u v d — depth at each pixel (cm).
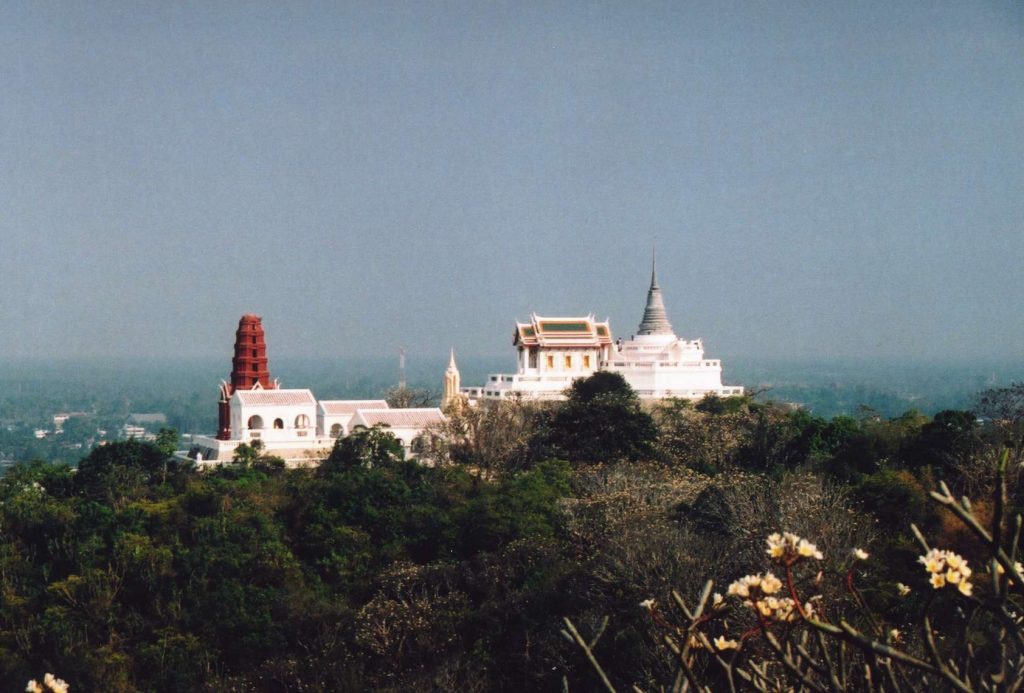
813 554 2658
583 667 8262
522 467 14862
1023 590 2578
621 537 9444
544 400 17512
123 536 11850
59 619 10881
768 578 2730
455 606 10075
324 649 9919
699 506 10319
